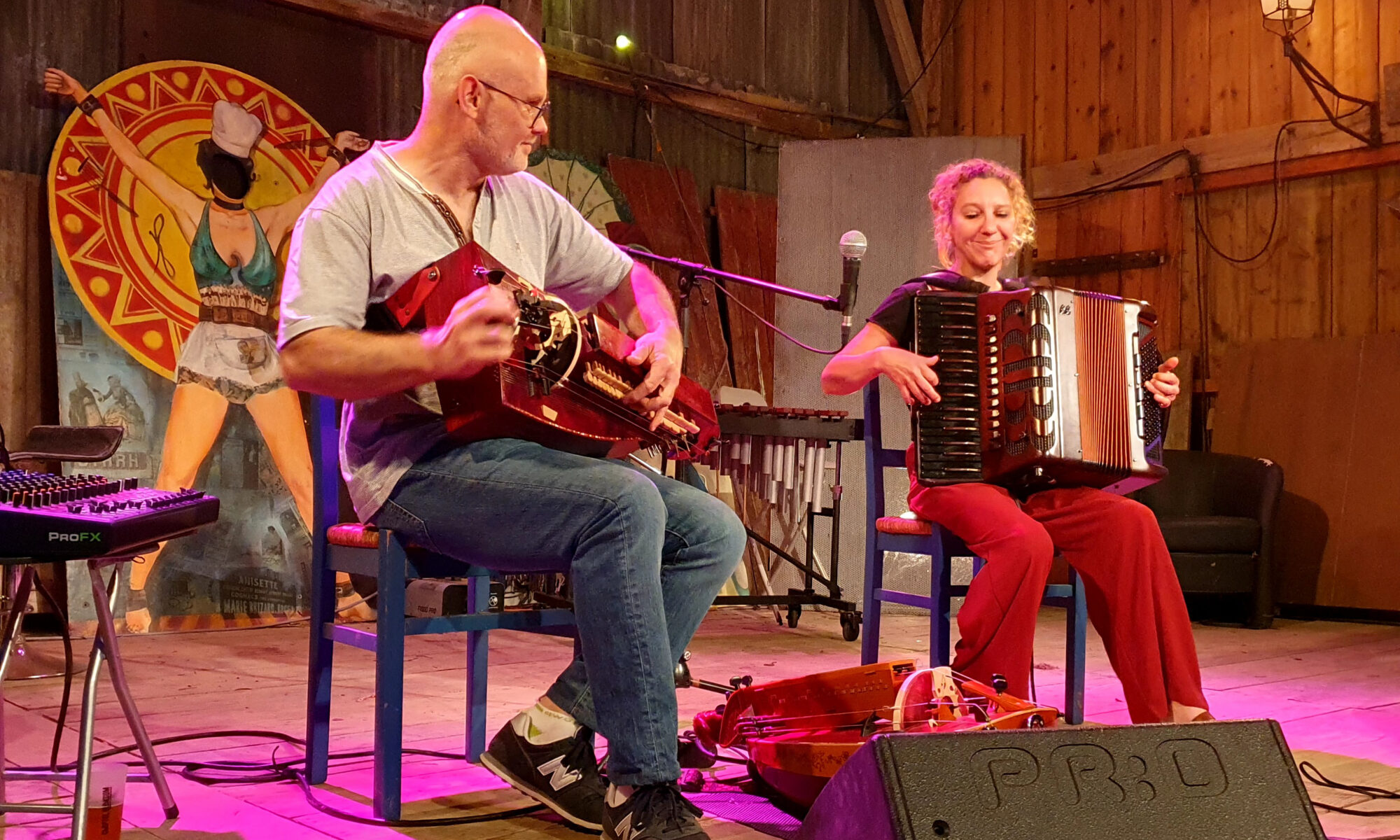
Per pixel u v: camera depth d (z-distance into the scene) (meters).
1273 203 6.32
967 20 7.59
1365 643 4.91
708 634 4.87
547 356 1.84
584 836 1.94
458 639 4.39
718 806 2.18
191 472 4.70
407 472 1.95
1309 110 6.19
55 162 4.53
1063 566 6.52
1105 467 2.67
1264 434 6.16
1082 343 2.70
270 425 4.91
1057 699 3.42
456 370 1.71
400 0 5.43
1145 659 2.54
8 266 4.51
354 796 2.17
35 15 4.61
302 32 5.21
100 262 4.59
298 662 3.89
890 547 2.95
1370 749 2.79
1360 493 5.80
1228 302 6.47
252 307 4.93
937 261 6.29
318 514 2.24
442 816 2.06
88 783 1.70
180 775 2.32
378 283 1.91
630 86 6.41
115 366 4.58
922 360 2.64
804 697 2.36
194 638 4.43
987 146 6.30
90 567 1.82
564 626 2.18
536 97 1.99
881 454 3.04
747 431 4.07
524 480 1.85
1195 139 6.56
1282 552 6.01
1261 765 1.57
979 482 2.70
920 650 4.58
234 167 4.94
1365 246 6.00
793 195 6.36
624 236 6.24
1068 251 7.09
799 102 7.18
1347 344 5.95
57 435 2.56
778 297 6.33
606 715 1.79
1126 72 6.91
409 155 2.00
